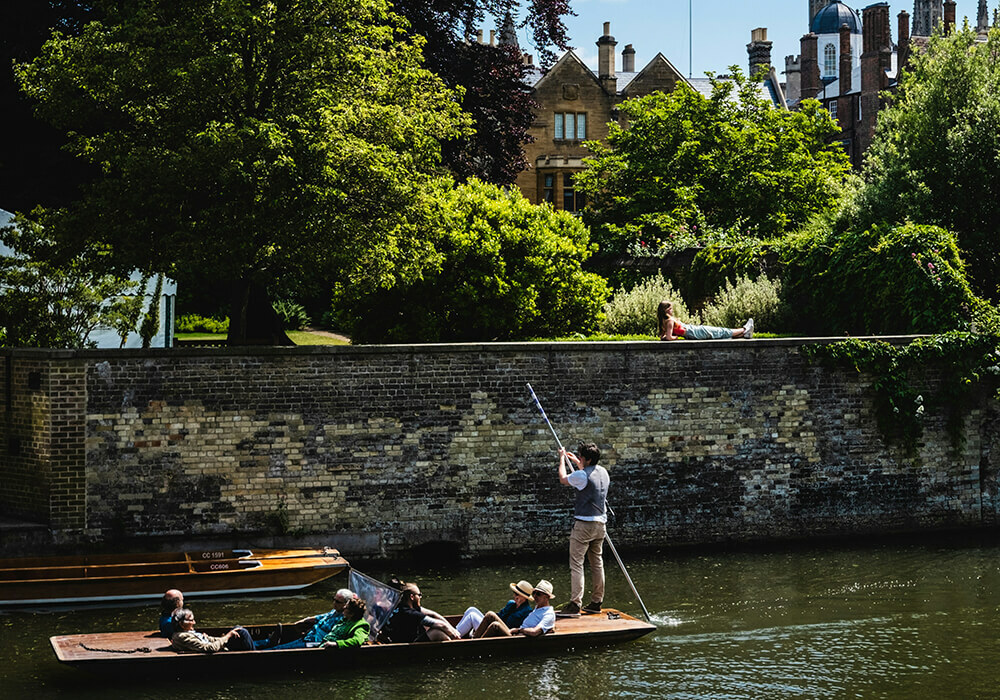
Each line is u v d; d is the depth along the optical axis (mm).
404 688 11930
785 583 16312
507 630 13148
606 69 49500
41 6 24141
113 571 15180
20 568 14984
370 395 17375
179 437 16766
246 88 17891
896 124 26625
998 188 24234
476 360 17719
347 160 17234
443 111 19844
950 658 12984
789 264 24375
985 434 19922
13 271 19609
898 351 19281
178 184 17141
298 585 15555
